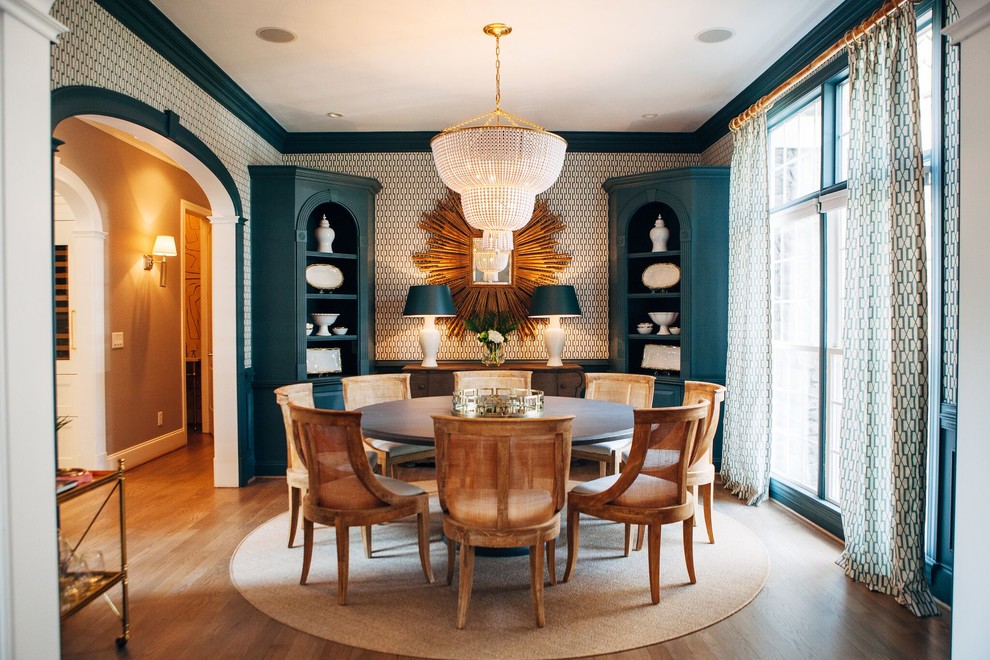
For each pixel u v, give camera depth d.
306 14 3.39
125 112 3.15
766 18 3.46
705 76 4.29
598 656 2.31
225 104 4.42
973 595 1.92
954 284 2.67
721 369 4.89
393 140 5.62
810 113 3.93
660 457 2.76
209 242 7.16
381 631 2.48
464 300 5.73
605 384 4.47
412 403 3.84
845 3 3.27
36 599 1.82
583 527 3.81
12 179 1.75
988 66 1.86
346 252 5.57
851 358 3.09
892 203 2.78
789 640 2.41
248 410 4.87
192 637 2.45
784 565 3.16
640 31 3.61
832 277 3.69
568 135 5.58
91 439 4.89
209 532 3.68
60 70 2.67
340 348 5.58
